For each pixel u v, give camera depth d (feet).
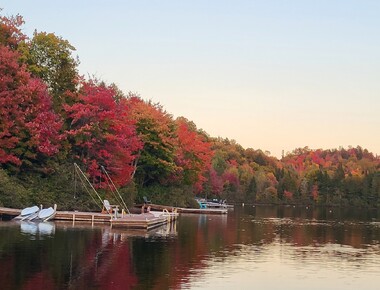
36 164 175.42
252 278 85.76
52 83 196.85
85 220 159.63
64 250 100.63
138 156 236.22
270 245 130.62
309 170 626.64
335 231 186.39
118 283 75.51
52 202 171.63
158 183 266.77
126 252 103.65
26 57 190.70
